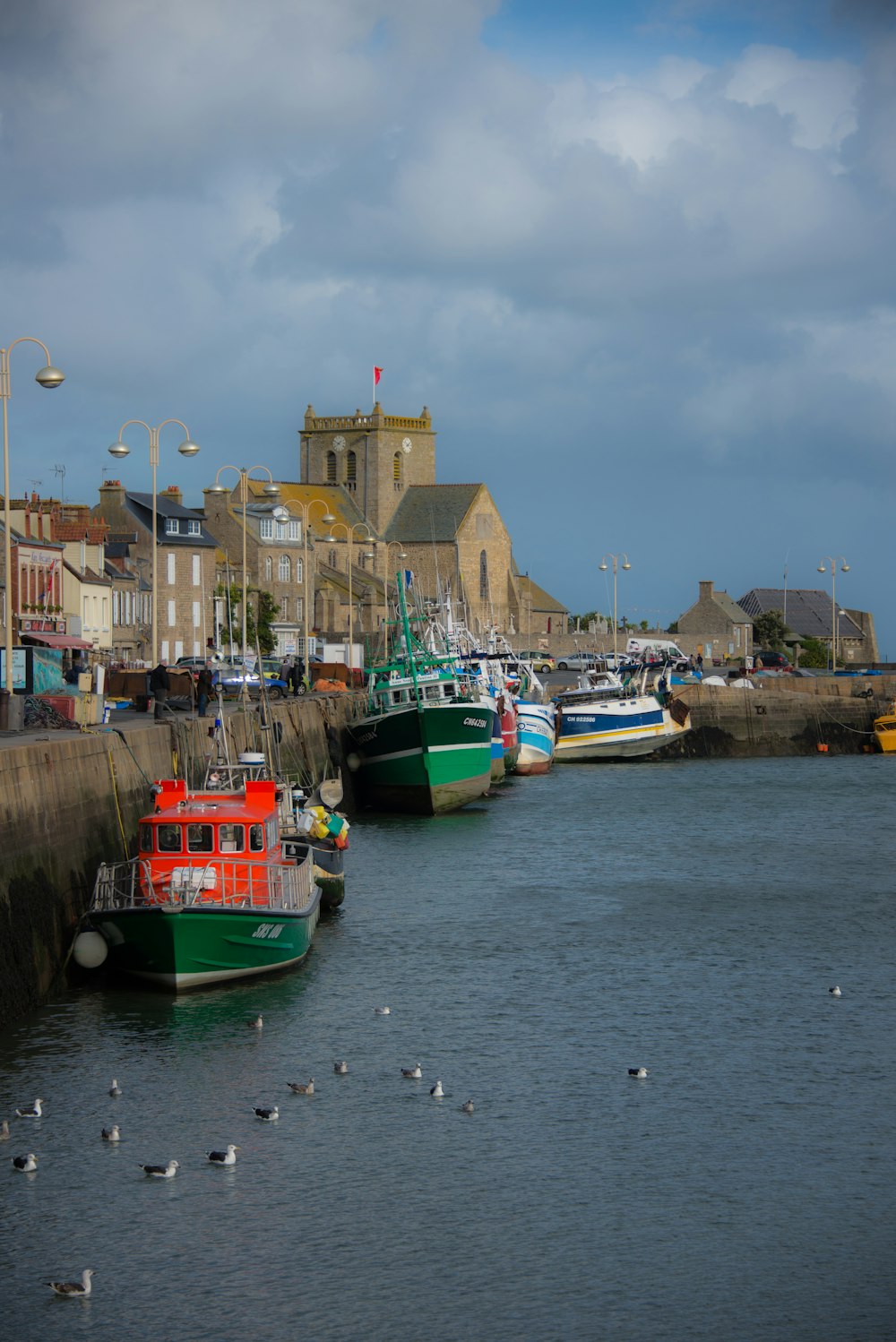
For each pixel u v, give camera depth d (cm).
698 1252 2405
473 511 18988
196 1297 2259
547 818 6900
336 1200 2552
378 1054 3241
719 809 7388
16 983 3300
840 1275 2344
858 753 11612
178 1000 3519
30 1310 2225
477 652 8512
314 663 9631
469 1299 2266
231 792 3928
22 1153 2702
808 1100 3012
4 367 4419
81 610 9581
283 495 18388
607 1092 3045
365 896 4888
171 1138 2780
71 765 3756
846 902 4891
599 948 4191
